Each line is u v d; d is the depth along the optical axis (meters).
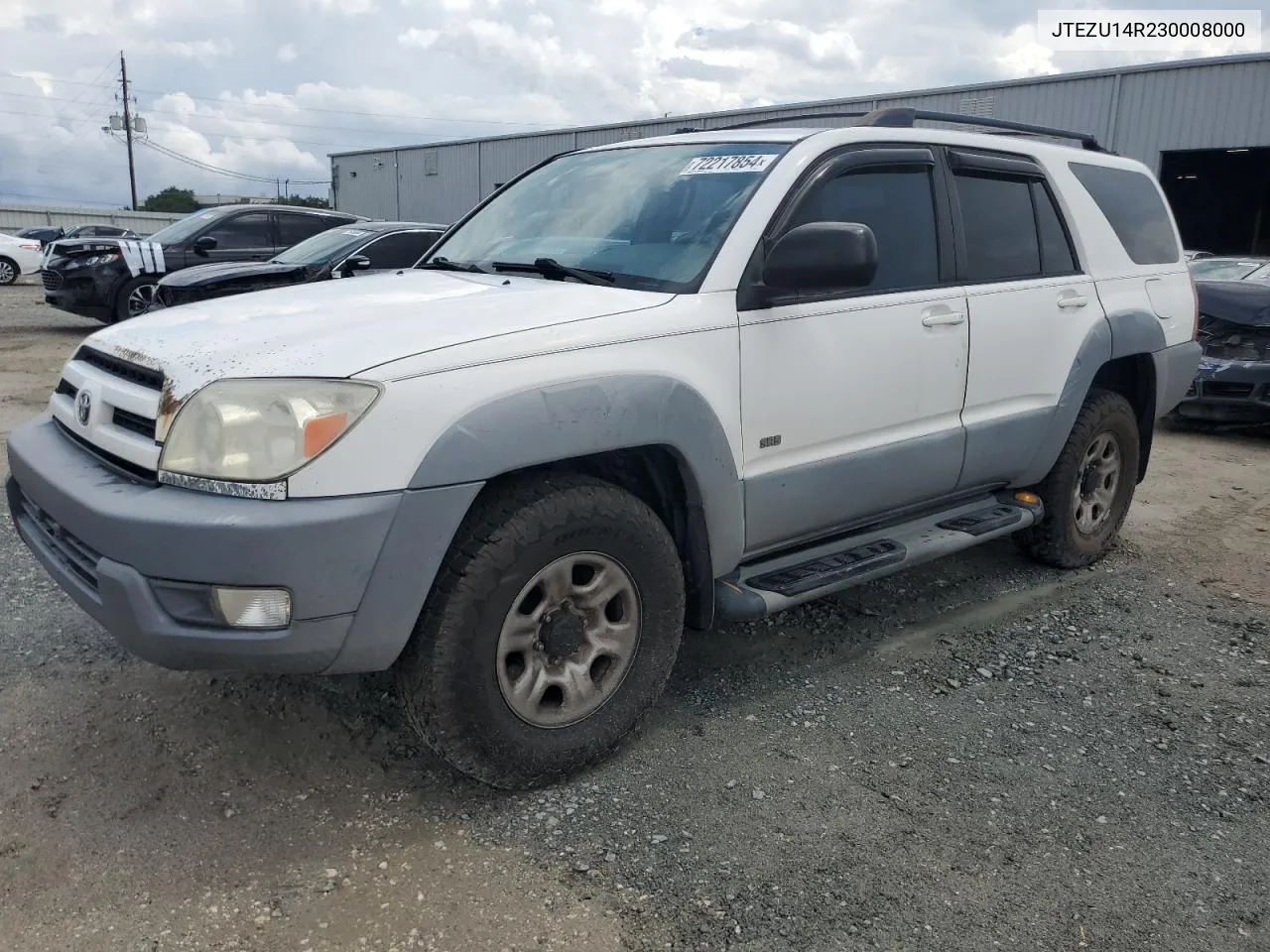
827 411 3.22
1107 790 2.83
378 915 2.24
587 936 2.19
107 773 2.76
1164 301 4.73
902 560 3.50
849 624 3.98
